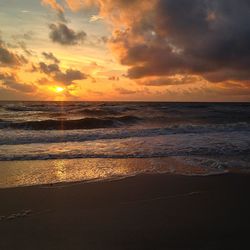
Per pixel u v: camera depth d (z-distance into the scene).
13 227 3.62
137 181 5.71
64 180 5.75
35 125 16.53
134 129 15.37
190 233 3.44
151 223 3.73
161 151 8.84
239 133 13.86
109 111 32.31
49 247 3.12
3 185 5.37
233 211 4.18
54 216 3.98
